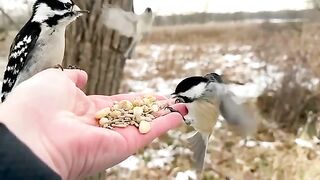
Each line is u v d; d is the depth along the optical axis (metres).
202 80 0.26
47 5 0.26
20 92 0.19
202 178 0.47
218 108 0.26
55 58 0.27
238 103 0.25
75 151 0.19
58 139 0.19
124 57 0.34
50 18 0.26
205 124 0.26
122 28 0.32
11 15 0.54
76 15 0.26
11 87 0.27
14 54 0.27
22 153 0.15
